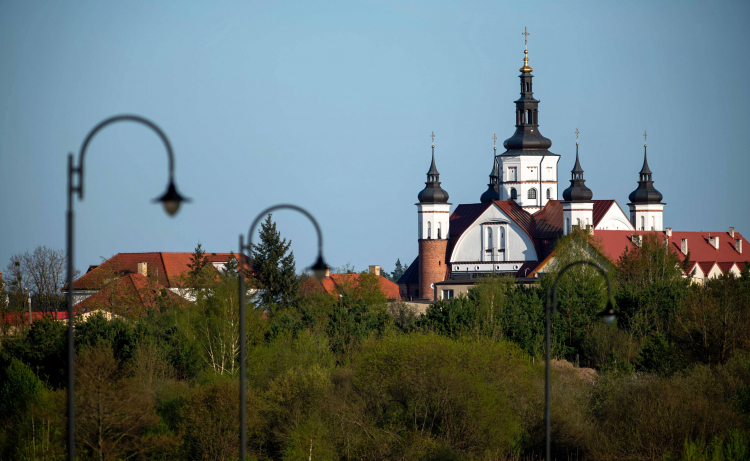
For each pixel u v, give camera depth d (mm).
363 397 97375
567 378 109438
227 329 126062
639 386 96062
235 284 132375
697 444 82312
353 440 92688
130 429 87250
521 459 91062
